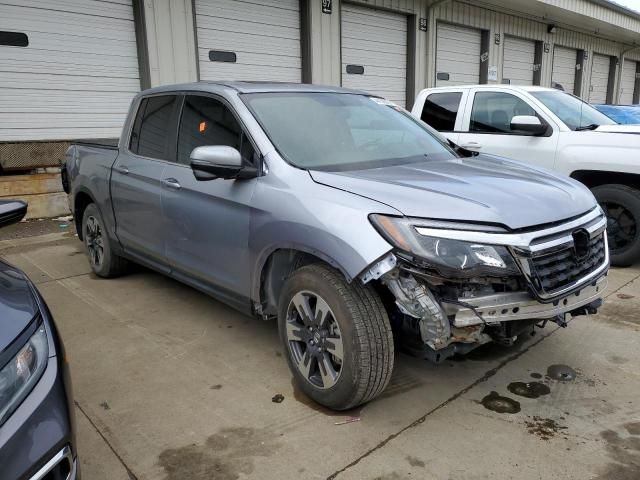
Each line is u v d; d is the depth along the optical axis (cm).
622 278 508
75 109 827
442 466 246
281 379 325
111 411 293
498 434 269
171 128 400
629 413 286
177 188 368
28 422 171
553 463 246
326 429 274
